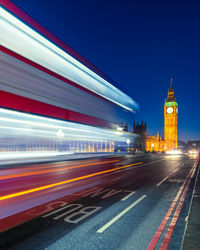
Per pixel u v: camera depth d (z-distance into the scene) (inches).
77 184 362.3
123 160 1034.1
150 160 1088.2
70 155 1023.0
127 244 143.9
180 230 166.9
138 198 269.7
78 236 156.6
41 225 177.2
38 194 285.4
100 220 189.5
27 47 612.1
